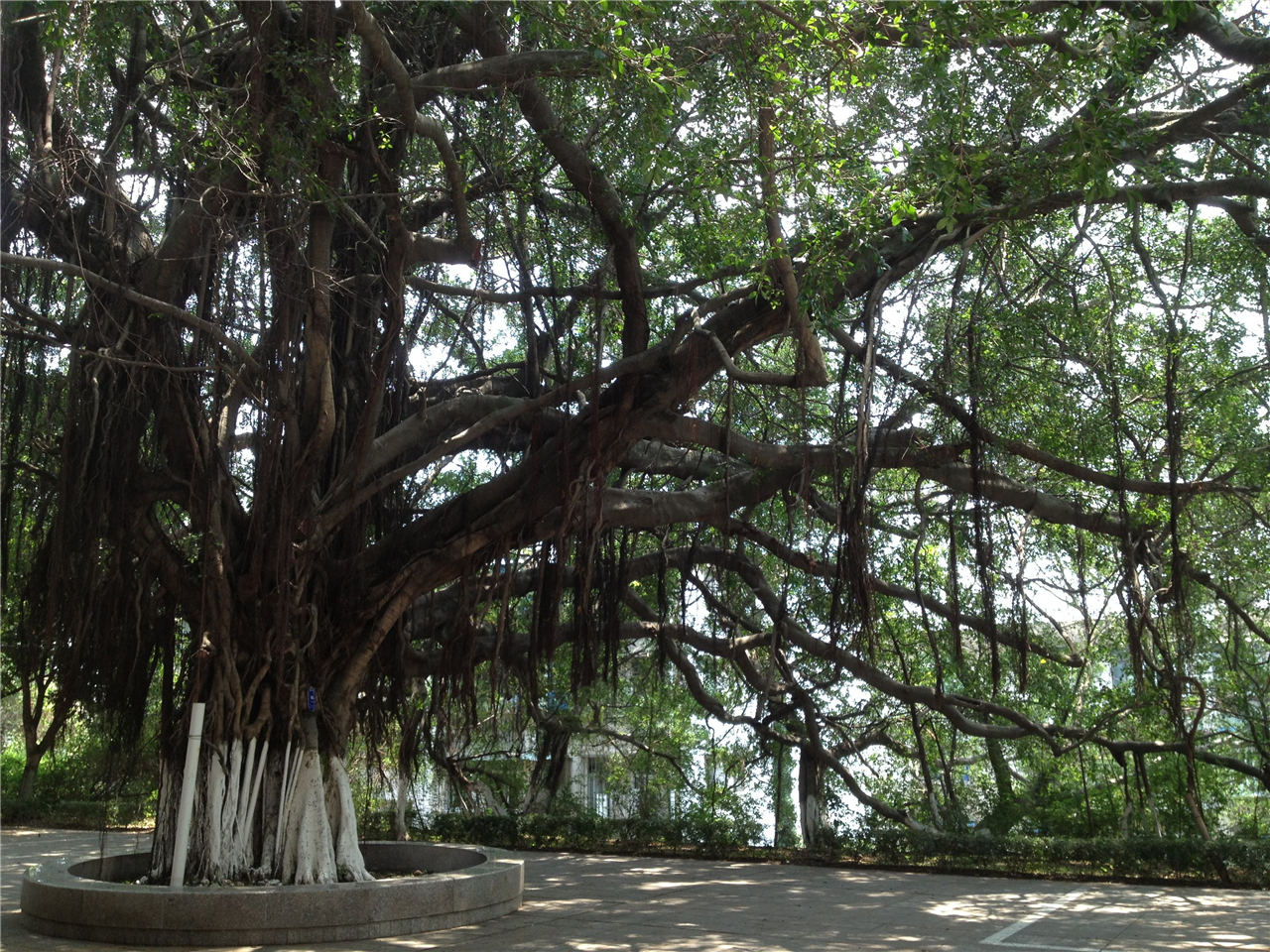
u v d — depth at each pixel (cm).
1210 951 855
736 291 1134
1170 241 1437
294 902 876
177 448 1110
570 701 1917
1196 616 1680
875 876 1473
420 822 1927
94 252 1084
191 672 1089
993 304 1339
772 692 1792
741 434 1211
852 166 1100
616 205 1161
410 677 1402
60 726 1073
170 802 1073
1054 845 1543
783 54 952
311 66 1008
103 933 879
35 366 1133
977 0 927
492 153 1294
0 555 1040
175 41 1128
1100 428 1291
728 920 1010
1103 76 1054
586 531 1141
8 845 1733
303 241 1093
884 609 1661
